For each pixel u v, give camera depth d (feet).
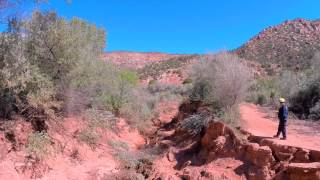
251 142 43.98
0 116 43.06
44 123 46.50
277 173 38.19
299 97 72.74
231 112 50.52
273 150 40.73
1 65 41.98
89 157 47.85
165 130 67.51
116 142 54.90
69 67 48.24
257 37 265.75
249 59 216.54
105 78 63.16
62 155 45.06
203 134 51.13
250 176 40.09
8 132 41.68
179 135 56.59
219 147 45.34
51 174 41.09
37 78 43.68
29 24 46.26
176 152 50.72
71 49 47.93
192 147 50.39
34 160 40.68
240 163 42.24
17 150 40.75
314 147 40.34
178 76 208.33
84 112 56.03
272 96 86.22
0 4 42.11
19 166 38.99
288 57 204.54
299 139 45.24
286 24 272.72
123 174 45.65
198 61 64.69
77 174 43.32
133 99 74.90
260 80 116.47
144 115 74.13
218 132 47.06
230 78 51.72
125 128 64.18
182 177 43.91
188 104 68.03
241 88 51.83
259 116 63.26
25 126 43.86
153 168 47.80
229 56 58.70
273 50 228.84
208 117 52.08
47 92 44.16
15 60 41.83
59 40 46.37
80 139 49.57
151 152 53.57
